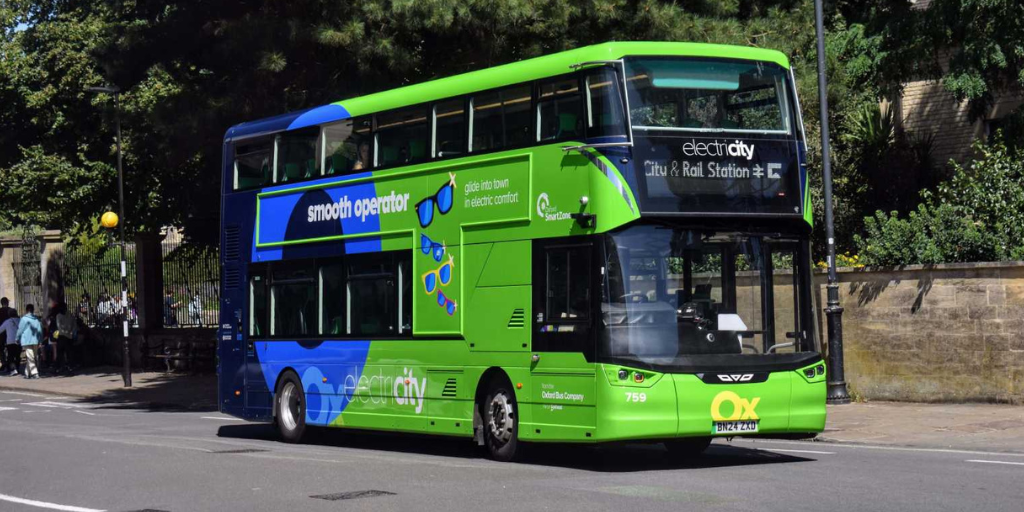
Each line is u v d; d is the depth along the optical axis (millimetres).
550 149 14016
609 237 13219
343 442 18688
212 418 24953
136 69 30125
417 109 16156
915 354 20453
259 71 25266
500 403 14609
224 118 26266
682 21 25312
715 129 13648
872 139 27641
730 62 13859
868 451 15453
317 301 17938
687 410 13109
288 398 18547
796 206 13930
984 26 23906
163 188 37094
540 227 14086
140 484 12883
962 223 20422
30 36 40062
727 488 11516
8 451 16922
